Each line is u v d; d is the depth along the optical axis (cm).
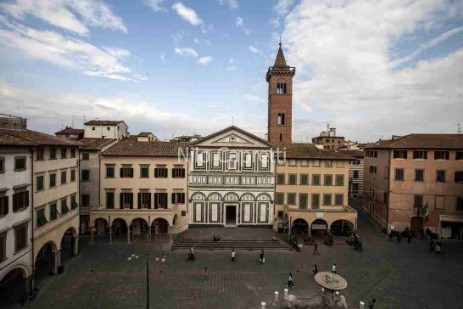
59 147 3266
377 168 5372
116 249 4003
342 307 2483
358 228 5112
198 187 4944
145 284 2997
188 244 4159
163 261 3594
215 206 5012
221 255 3866
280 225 4844
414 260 3722
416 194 4709
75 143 3628
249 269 3422
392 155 4775
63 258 3666
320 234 4772
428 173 4666
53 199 3131
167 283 3028
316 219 4522
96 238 4459
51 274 3194
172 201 4831
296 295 2806
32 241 2727
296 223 4909
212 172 4953
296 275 3272
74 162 3650
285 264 3584
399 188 4766
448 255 3903
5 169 2373
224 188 4978
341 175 4944
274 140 6488
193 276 3206
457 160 4569
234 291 2881
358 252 4006
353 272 3359
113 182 4653
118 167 4662
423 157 4681
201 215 5000
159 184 4772
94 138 5428
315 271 3278
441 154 4625
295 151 5188
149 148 4944
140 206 4719
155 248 4062
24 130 3139
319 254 3925
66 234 4594
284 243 4256
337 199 4956
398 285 3042
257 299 2733
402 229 4762
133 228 4728
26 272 2647
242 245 4178
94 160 4616
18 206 2538
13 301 2648
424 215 4656
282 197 4994
